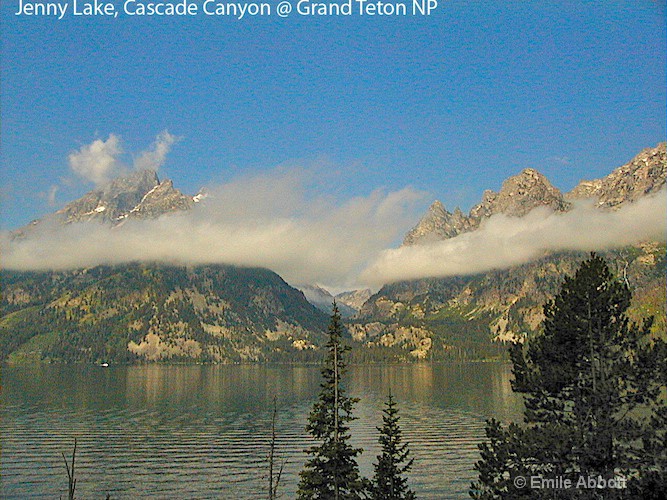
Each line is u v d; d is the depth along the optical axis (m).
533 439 46.59
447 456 134.00
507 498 46.91
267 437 168.62
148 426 190.88
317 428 63.22
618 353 48.97
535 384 49.38
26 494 108.62
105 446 155.50
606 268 51.44
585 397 48.25
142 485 115.12
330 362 64.19
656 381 46.28
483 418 198.25
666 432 44.38
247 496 106.69
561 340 50.22
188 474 123.44
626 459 45.12
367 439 154.88
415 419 197.12
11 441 162.38
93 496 107.75
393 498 69.31
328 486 62.34
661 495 42.53
